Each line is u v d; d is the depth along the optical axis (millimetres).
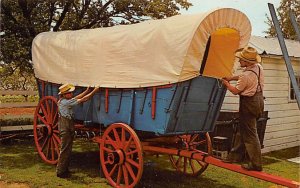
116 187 7363
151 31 7105
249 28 7195
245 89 6168
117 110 7707
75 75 8641
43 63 9680
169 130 6820
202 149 9586
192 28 6441
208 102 7277
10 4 13828
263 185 7863
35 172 8438
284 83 12531
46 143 9500
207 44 7223
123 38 7637
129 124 7375
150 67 7012
